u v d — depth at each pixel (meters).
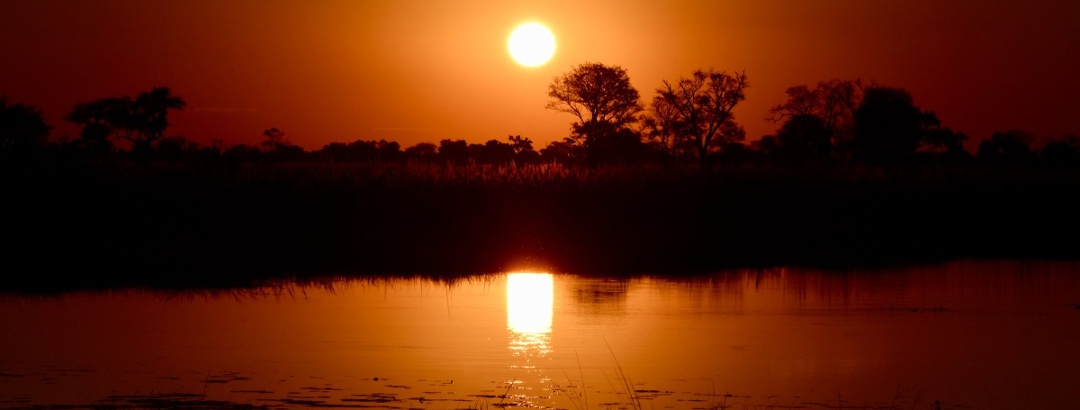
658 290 17.80
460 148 71.25
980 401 10.33
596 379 11.12
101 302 16.12
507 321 14.48
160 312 15.20
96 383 10.84
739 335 13.59
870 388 10.84
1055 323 14.59
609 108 63.16
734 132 63.09
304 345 12.79
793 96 62.66
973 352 12.57
